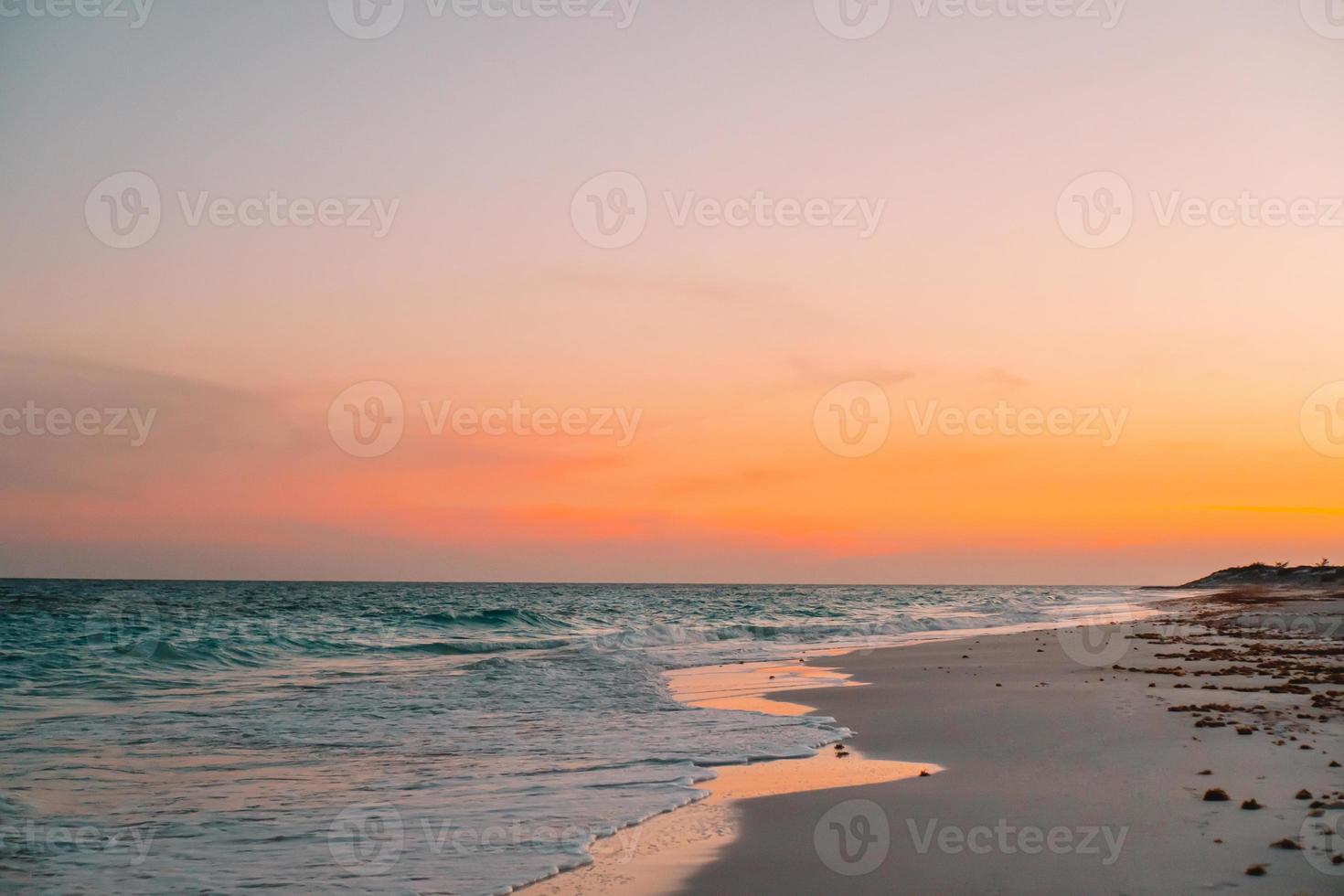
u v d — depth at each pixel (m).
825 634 40.69
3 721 14.98
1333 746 11.12
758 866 7.52
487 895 7.00
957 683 19.66
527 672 22.72
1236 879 6.64
